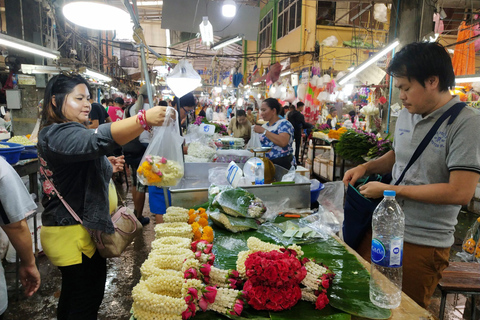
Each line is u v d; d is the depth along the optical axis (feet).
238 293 3.64
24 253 4.79
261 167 7.92
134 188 13.56
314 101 31.60
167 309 3.27
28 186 12.75
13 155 10.27
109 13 5.10
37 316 8.18
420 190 4.66
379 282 4.23
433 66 4.49
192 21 15.64
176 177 5.76
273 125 11.96
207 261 4.15
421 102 4.75
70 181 5.03
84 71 18.72
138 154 13.10
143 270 3.83
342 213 7.98
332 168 22.07
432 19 15.75
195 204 7.38
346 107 37.24
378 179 6.37
